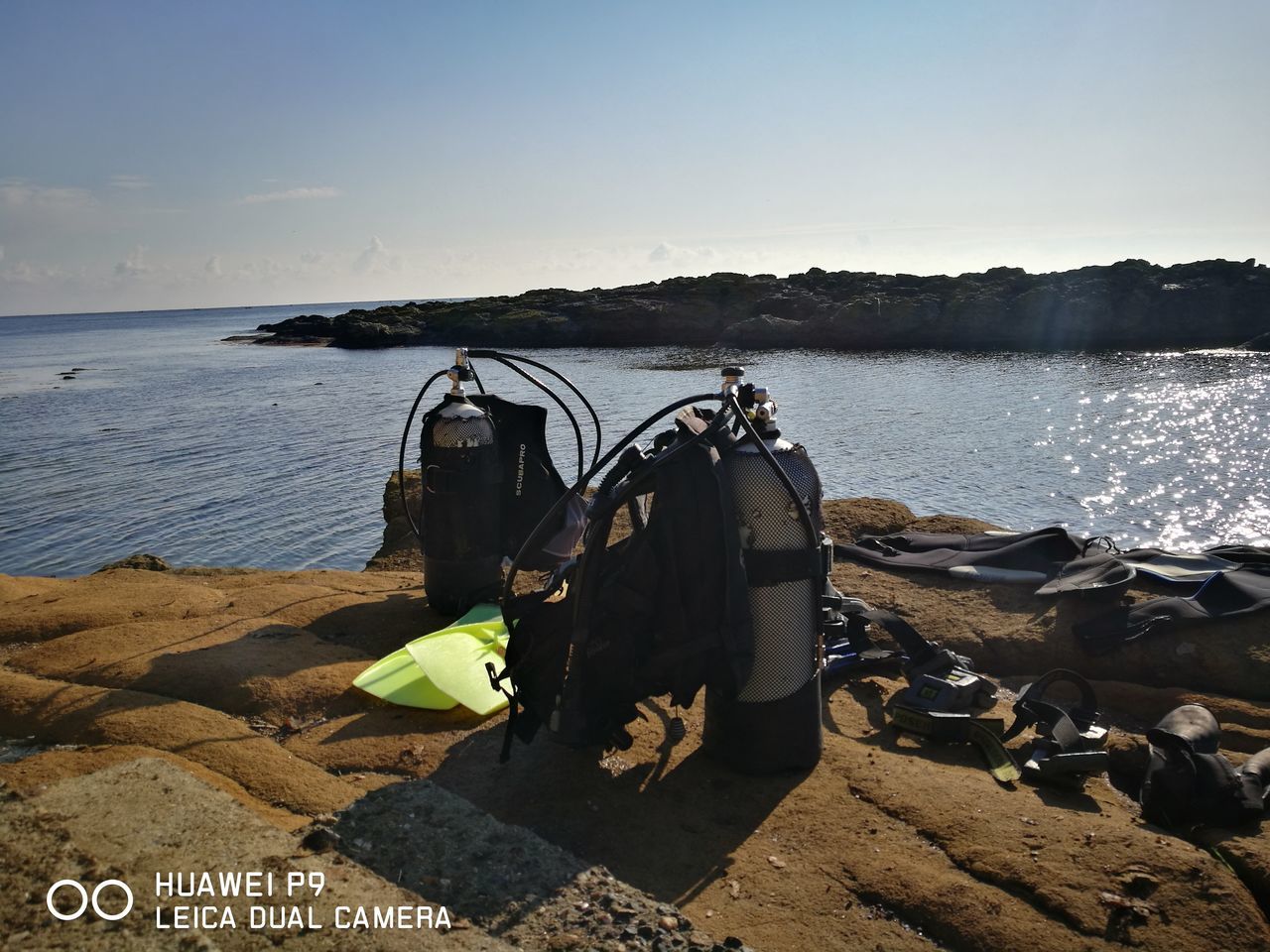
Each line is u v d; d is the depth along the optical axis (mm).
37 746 4027
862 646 5039
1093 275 53812
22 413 32438
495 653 4734
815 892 3090
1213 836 3398
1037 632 5332
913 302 52188
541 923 2744
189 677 4574
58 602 5992
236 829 3074
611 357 50000
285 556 14289
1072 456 19406
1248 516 14680
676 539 3609
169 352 72125
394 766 3883
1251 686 4773
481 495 5496
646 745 4105
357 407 32156
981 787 3672
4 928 2527
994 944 2816
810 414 26719
